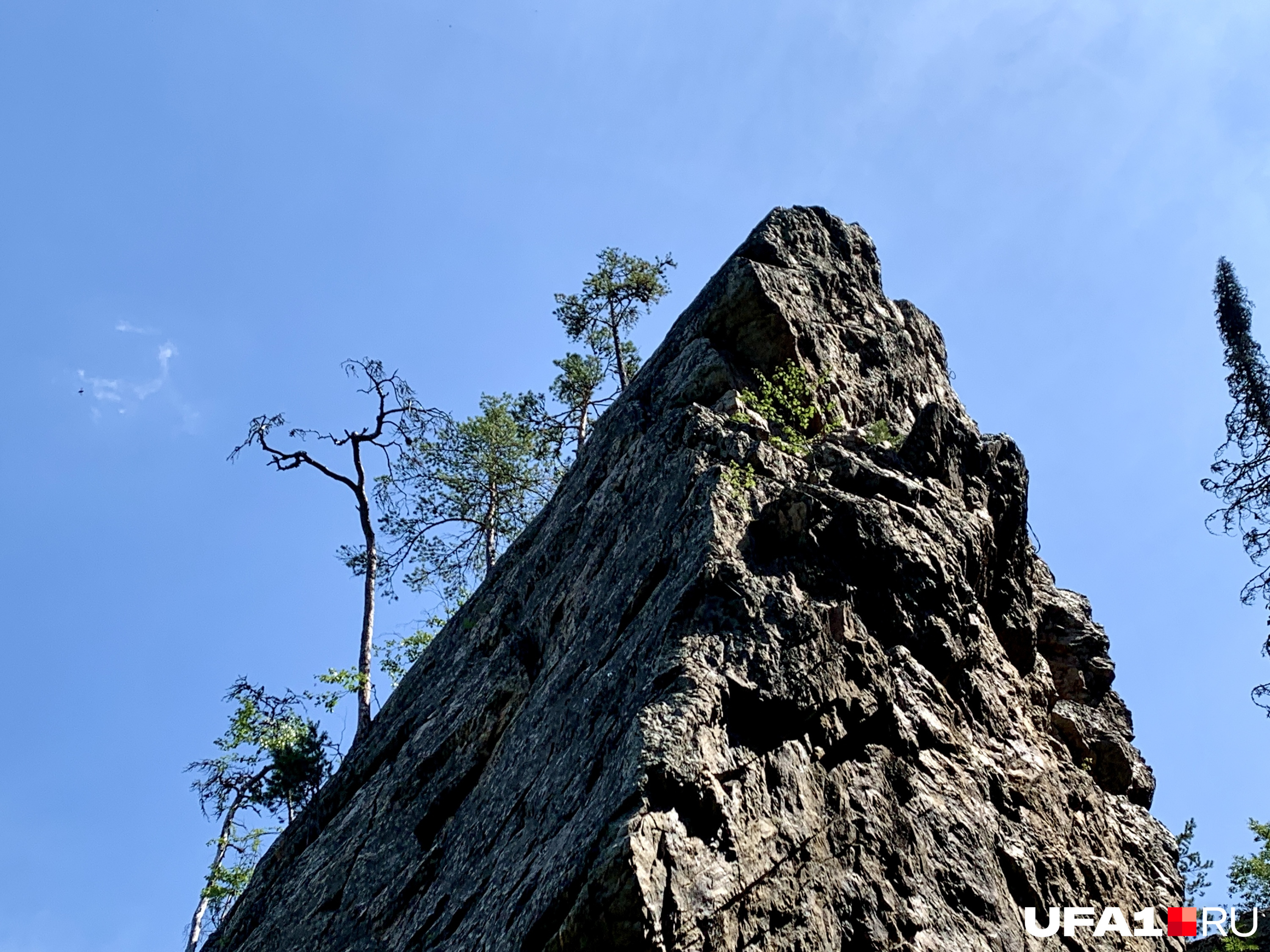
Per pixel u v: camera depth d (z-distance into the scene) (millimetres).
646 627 11039
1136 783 14234
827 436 14414
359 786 15938
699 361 15289
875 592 11703
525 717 12648
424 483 26969
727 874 8492
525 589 15711
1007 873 10672
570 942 8062
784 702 9945
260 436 24625
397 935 11344
